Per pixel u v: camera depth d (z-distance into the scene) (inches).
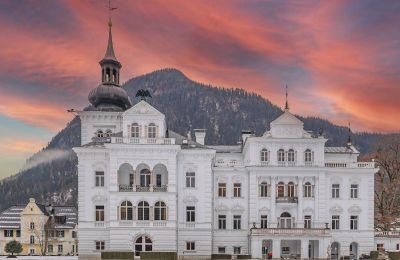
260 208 3540.8
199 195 3494.1
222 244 3543.3
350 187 3624.5
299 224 3528.5
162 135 3459.6
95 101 4234.7
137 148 3403.1
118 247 3331.7
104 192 3449.8
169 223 3368.6
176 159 3459.6
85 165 3467.0
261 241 3378.4
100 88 4207.7
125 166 3489.2
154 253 3097.9
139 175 3479.3
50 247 5182.1
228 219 3567.9
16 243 4594.0
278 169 3548.2
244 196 3587.6
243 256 3353.8
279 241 3385.8
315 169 3553.2
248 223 3555.6
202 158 3516.2
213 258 3344.0
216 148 4037.9
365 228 3602.4
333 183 3619.6
